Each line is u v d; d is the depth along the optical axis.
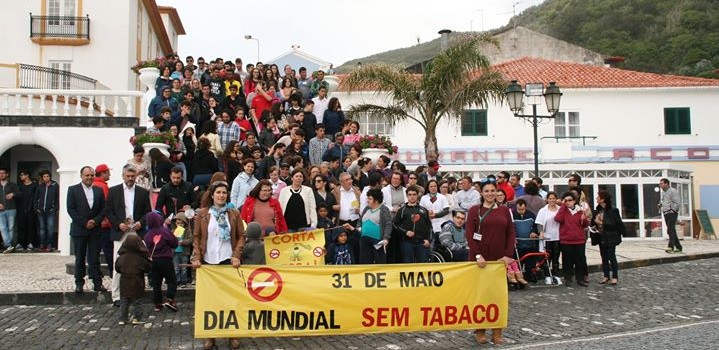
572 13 67.38
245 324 8.36
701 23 56.94
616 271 14.24
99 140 19.47
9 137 19.22
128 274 9.95
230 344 8.55
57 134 19.38
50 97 20.56
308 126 17.48
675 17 59.91
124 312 9.95
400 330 8.65
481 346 8.66
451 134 32.59
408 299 8.70
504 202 13.27
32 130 19.31
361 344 8.83
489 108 32.62
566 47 42.00
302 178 11.89
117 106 19.86
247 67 20.78
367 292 8.62
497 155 32.38
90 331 9.49
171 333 9.39
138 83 33.06
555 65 36.69
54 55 31.02
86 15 31.17
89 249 11.71
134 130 19.53
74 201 11.65
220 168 15.70
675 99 32.94
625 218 28.30
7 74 27.64
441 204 13.59
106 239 11.61
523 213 14.17
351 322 8.57
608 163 29.25
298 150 15.59
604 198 14.28
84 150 19.39
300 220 11.73
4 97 19.50
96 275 11.73
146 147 15.03
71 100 20.53
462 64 21.66
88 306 11.45
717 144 32.66
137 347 8.56
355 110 23.31
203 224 9.58
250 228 10.24
